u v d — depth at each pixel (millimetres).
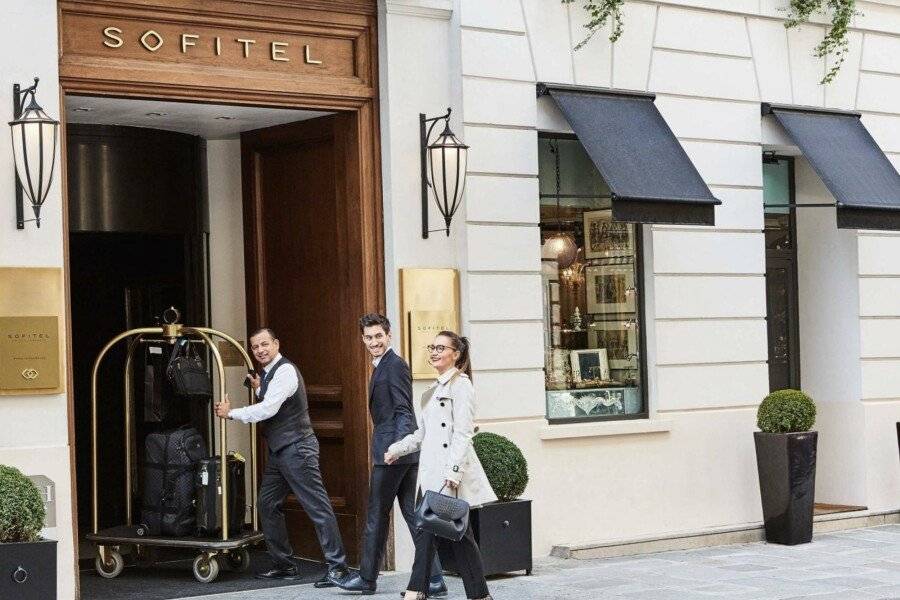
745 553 12992
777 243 15445
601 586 11078
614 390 13484
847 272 15172
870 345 15172
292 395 11125
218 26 11312
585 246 13391
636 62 13484
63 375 10148
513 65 12633
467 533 9547
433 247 12164
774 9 14508
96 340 12859
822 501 15422
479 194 12367
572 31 13070
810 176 15375
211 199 13219
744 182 14219
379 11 12062
